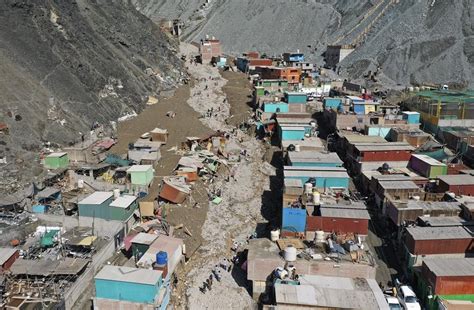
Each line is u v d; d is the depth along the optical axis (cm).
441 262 3844
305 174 5544
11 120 6275
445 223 4394
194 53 16662
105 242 4409
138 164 6106
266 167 6788
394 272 4269
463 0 13388
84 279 3766
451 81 11131
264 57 15325
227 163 6838
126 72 9888
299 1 19462
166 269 3850
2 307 3419
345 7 17900
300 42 17238
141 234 4366
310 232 4494
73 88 7856
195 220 5106
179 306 3831
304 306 3428
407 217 4656
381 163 6131
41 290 3609
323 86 10800
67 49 8669
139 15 14838
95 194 4922
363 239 4478
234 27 19500
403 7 15150
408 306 3666
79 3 11088
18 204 4909
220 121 9025
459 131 7062
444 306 3519
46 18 8831
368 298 3522
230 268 4388
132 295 3516
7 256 3897
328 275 3859
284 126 7456
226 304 3884
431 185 5497
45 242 4275
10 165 5575
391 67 12475
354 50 14388
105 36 10788
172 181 5581
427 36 12950
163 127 8156
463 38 12250
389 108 8319
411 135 6844
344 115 7581
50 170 5741
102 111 8000
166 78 11781
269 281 3922
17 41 7756
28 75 7294
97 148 6525
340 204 4794
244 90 11450
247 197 5881
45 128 6575
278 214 5438
